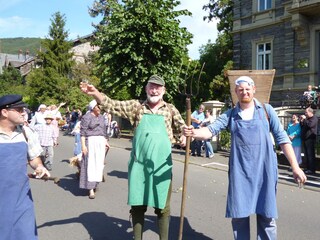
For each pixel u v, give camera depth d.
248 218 3.67
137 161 3.86
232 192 3.52
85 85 3.88
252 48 20.89
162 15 11.11
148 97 4.03
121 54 11.09
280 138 3.65
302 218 5.66
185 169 3.77
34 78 38.28
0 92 53.88
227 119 3.73
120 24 10.94
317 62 17.78
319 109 13.70
